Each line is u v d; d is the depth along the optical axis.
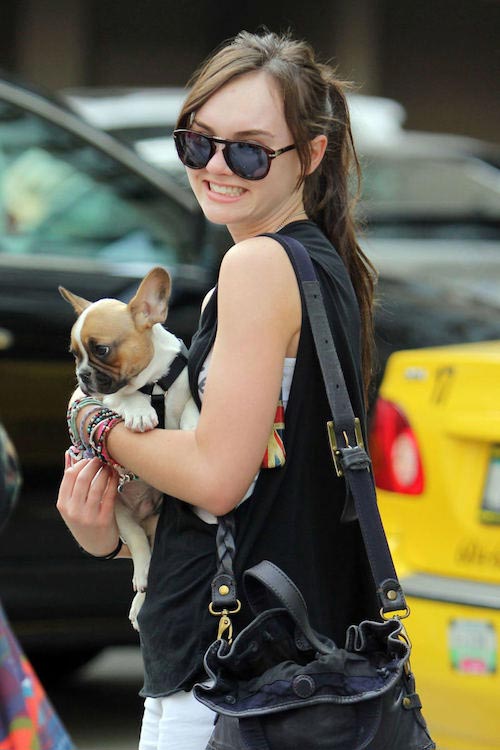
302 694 4.36
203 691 4.43
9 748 3.79
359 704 4.39
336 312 4.89
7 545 8.84
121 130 16.17
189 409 4.90
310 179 5.19
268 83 4.91
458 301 11.06
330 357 4.78
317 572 4.82
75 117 9.95
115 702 10.12
